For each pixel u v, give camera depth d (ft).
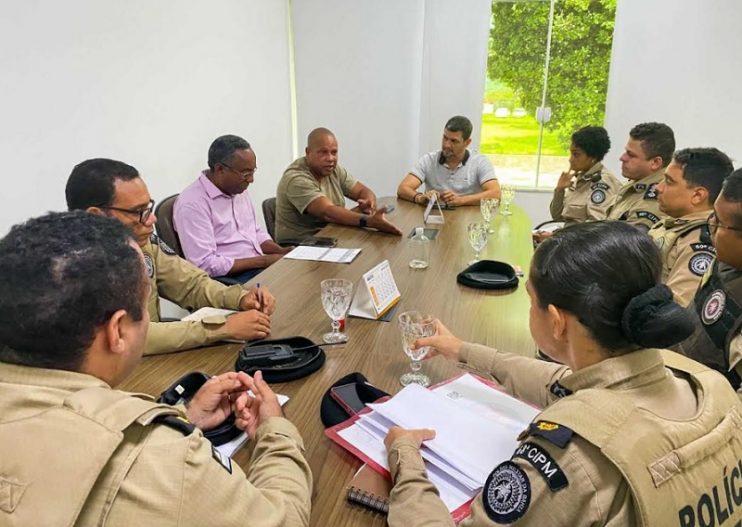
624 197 9.10
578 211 11.00
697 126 14.64
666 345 2.32
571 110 15.66
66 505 1.84
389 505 2.79
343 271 6.93
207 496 2.11
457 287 6.31
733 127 14.43
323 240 8.45
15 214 6.50
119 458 2.02
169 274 6.07
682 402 2.49
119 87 8.35
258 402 3.45
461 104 15.60
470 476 2.97
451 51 15.20
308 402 3.92
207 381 3.75
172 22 9.73
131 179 5.20
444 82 15.48
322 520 2.81
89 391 2.11
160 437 2.18
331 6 15.14
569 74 15.35
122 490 1.96
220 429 3.43
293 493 2.64
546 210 16.44
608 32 14.82
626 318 2.34
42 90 6.82
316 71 15.75
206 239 8.56
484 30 14.94
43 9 6.76
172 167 10.03
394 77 15.52
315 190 9.96
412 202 11.53
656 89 14.60
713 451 2.31
